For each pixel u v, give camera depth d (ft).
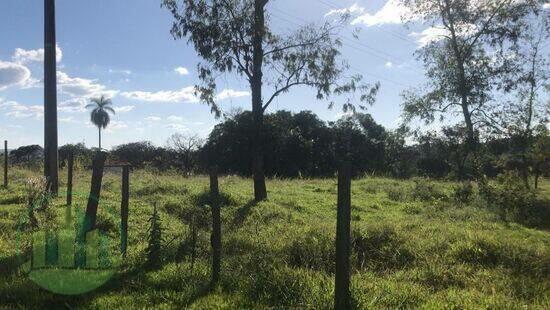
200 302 20.17
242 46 58.80
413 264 28.09
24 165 88.33
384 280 24.26
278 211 44.83
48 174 48.73
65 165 79.92
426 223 41.52
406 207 55.26
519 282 24.16
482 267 27.63
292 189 70.18
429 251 30.19
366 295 20.80
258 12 59.11
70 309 19.01
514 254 28.66
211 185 23.13
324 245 28.78
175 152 182.91
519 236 38.01
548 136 82.23
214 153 161.68
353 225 35.58
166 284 22.30
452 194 64.95
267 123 63.00
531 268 26.68
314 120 188.24
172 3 58.29
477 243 30.48
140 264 25.30
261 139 58.59
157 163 175.63
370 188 73.61
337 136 190.29
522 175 81.15
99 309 19.20
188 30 58.03
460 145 106.73
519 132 88.69
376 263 28.58
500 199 55.01
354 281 22.63
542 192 74.13
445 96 115.34
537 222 47.85
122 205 27.61
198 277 23.11
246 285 21.97
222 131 161.38
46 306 19.42
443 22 113.60
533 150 82.69
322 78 60.59
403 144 197.47
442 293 22.47
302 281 21.72
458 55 112.78
